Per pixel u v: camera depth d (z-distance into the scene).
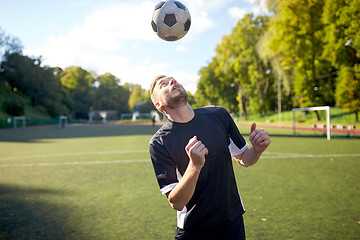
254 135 1.59
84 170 7.61
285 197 4.65
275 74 32.59
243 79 48.59
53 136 23.84
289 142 14.53
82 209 4.25
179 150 1.53
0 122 42.66
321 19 24.09
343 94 25.20
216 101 66.06
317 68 29.02
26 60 62.72
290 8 26.03
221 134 1.60
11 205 4.51
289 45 27.00
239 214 1.63
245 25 44.00
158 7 2.08
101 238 3.19
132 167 8.02
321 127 24.89
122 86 100.06
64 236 3.26
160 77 1.66
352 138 16.75
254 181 5.90
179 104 1.52
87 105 86.69
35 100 64.44
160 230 3.38
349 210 3.92
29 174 7.16
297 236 3.10
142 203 4.51
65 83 81.38
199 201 1.54
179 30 2.06
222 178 1.56
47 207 4.39
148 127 41.06
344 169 7.02
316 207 4.09
